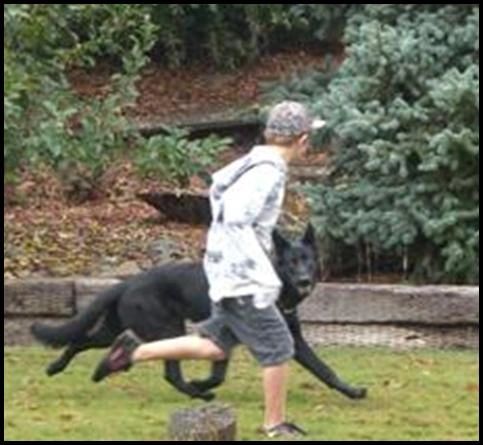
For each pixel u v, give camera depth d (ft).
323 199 49.98
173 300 39.32
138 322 39.17
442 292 46.01
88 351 45.32
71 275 49.52
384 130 49.42
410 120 49.01
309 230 37.73
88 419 37.35
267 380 35.27
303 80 58.59
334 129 50.29
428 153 48.26
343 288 46.39
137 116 63.46
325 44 69.77
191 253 51.44
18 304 46.52
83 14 53.78
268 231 35.22
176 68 68.08
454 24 52.54
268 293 34.88
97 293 46.47
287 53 69.51
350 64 51.90
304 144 35.86
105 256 51.47
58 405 38.91
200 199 54.24
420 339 46.32
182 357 36.11
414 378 42.27
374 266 50.47
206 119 62.23
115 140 55.31
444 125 49.29
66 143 54.03
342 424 37.14
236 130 62.18
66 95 53.98
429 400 39.81
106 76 67.10
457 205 48.19
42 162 54.24
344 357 44.96
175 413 34.30
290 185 50.37
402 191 49.01
